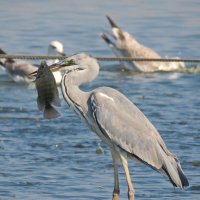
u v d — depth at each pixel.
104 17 33.88
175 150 14.33
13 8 36.56
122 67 24.83
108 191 12.08
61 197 11.66
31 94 20.31
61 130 15.90
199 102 18.84
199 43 27.92
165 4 38.59
